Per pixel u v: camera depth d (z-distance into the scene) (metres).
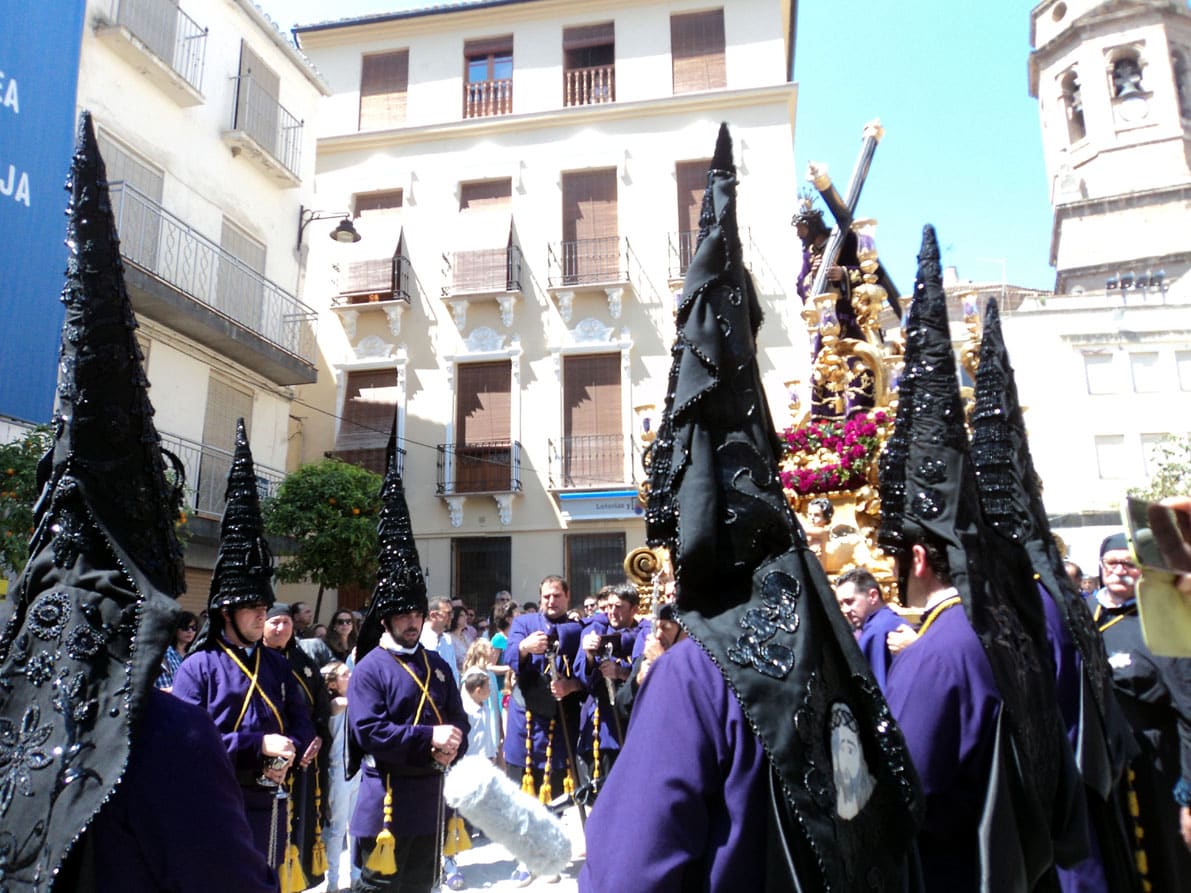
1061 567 3.19
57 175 9.59
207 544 13.84
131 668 1.87
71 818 1.74
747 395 1.85
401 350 19.30
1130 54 34.09
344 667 6.71
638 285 18.92
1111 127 33.53
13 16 9.29
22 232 9.17
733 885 1.56
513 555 18.30
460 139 20.09
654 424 5.66
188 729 1.95
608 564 18.17
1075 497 23.30
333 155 20.48
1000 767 2.13
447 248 19.64
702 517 1.72
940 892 2.18
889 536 2.73
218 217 15.12
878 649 3.36
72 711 1.83
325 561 13.73
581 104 20.20
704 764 1.62
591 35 20.48
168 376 13.78
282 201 16.98
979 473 3.31
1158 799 3.53
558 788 6.71
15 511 7.39
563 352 18.84
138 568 2.01
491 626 13.35
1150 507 2.00
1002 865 2.03
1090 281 30.80
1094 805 2.94
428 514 18.64
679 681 1.70
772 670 1.63
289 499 13.92
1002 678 2.24
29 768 1.81
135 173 13.37
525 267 19.34
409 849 4.38
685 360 1.86
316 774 5.59
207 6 15.09
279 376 16.33
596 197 19.58
